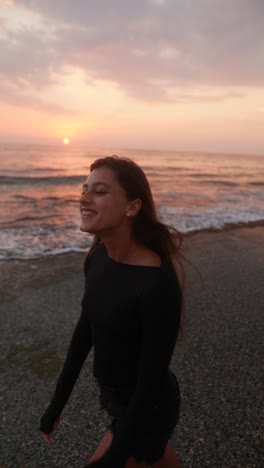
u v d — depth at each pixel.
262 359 3.74
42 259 7.34
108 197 1.17
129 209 1.20
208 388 3.19
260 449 2.46
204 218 12.51
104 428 2.70
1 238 8.85
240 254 8.30
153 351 1.10
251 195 20.70
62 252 7.88
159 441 1.38
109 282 1.23
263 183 30.19
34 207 13.57
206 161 77.62
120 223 1.19
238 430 2.65
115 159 1.25
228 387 3.21
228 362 3.65
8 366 3.57
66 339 4.14
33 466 2.34
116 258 1.25
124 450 1.12
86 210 1.20
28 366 3.58
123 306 1.16
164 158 79.88
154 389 1.12
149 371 1.11
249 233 10.62
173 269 1.22
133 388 1.33
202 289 5.83
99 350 1.33
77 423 2.75
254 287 6.07
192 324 4.52
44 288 5.73
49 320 4.61
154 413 1.35
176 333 1.14
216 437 2.57
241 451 2.44
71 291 5.65
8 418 2.81
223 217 12.83
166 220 11.91
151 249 1.23
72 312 4.88
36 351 3.86
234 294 5.68
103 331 1.25
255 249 8.84
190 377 3.36
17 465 2.35
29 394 3.14
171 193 19.92
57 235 9.36
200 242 9.33
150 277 1.13
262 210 14.88
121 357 1.26
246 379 3.35
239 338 4.20
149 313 1.10
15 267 6.77
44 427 1.60
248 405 2.96
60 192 18.58
